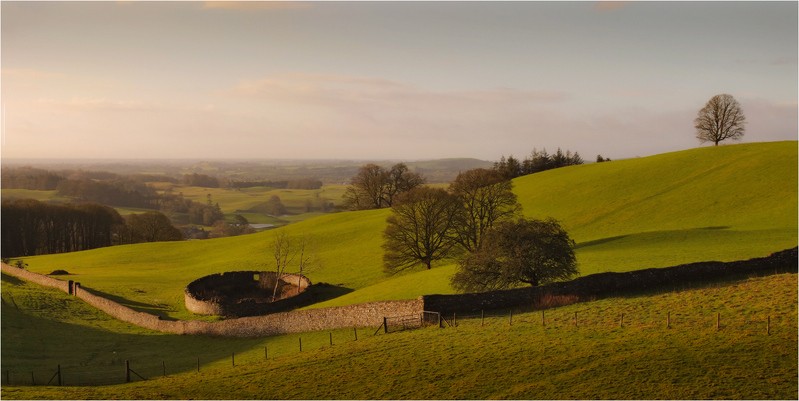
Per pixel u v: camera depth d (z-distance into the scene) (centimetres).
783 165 9456
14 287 7462
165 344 5106
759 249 5653
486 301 4175
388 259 8025
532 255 4538
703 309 3581
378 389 2936
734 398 2395
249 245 11344
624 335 3253
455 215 7888
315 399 2906
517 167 16025
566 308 3966
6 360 4419
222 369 3812
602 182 10875
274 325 4781
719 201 8625
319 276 8469
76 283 7381
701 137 12194
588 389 2628
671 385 2567
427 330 3859
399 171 14662
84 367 4297
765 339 2939
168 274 9562
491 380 2866
